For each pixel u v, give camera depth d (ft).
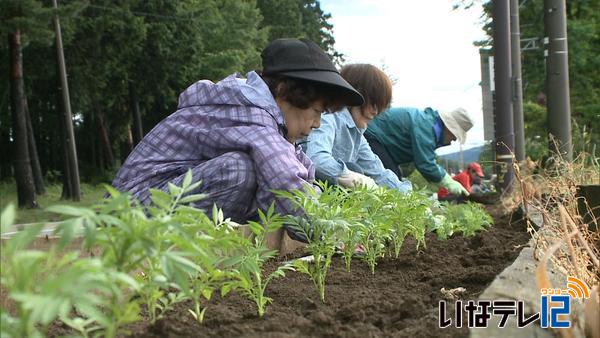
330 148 15.12
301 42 11.30
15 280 3.28
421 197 11.55
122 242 3.97
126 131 143.33
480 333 4.87
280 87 11.10
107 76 104.17
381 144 21.88
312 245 7.47
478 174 40.45
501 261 9.93
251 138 10.53
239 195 10.69
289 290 7.93
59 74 85.71
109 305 3.70
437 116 21.68
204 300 7.32
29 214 64.95
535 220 14.37
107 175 135.85
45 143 148.25
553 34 31.04
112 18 94.07
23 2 65.36
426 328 5.40
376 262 10.27
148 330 5.35
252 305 7.06
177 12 110.42
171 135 11.44
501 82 31.78
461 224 14.70
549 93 31.12
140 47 100.73
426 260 10.24
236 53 128.77
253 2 151.33
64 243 3.51
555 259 7.73
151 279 4.80
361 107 16.72
